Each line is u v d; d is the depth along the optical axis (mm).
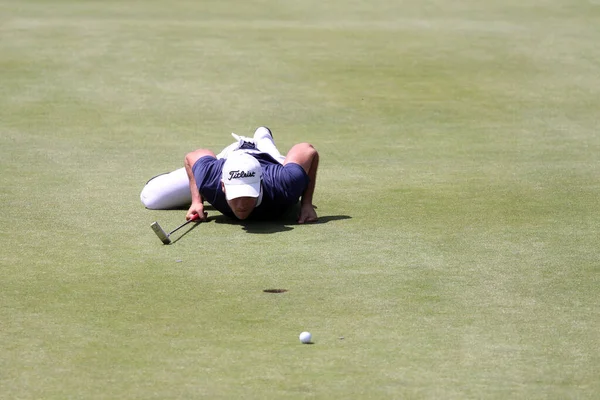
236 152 34125
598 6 103312
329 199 38500
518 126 55844
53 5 103000
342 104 61250
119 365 21703
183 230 33562
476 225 34156
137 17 94750
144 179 42156
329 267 29094
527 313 25078
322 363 21812
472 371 21359
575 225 34094
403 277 28078
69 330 23844
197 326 24156
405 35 85062
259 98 62469
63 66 70125
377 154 48656
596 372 21312
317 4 107000
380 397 20000
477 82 67750
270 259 29953
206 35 83188
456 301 26000
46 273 28469
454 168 45031
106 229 33656
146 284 27469
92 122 55531
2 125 54219
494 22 93312
